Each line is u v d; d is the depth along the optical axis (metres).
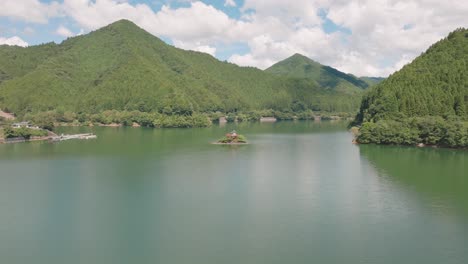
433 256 75.00
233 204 105.44
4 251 78.25
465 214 96.69
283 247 78.88
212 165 160.75
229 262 72.88
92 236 85.06
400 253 76.25
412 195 112.75
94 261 74.00
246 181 131.00
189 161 170.62
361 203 105.44
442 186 122.38
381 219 93.56
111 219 94.88
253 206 103.62
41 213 99.56
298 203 105.81
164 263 72.88
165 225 90.81
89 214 98.69
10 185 127.19
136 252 77.19
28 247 79.94
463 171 144.12
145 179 134.88
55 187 124.56
